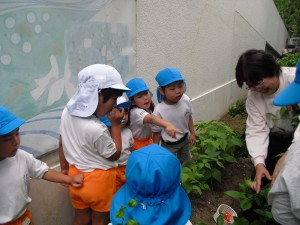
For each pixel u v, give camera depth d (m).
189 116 3.00
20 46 1.76
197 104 4.46
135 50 2.81
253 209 2.24
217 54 5.38
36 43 1.85
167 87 2.62
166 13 3.34
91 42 2.25
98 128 1.74
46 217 2.12
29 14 1.78
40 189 2.04
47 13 1.88
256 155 2.07
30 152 1.92
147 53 3.06
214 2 4.86
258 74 1.91
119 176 2.21
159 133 2.73
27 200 1.66
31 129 1.90
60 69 2.03
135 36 2.77
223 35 5.60
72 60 2.11
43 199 2.07
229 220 2.35
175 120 2.78
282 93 1.40
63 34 2.01
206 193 3.10
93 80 1.70
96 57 2.32
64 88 2.08
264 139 2.17
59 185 2.18
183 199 1.45
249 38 8.22
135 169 1.38
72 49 2.10
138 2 2.79
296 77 1.38
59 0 1.95
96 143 1.76
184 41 3.90
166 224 1.31
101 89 1.70
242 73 1.96
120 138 1.88
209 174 2.98
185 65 4.02
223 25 5.53
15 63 1.75
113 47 2.49
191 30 4.07
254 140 2.17
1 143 1.43
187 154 3.10
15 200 1.58
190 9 3.95
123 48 2.62
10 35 1.70
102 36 2.35
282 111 2.09
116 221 1.40
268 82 1.94
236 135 3.58
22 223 1.66
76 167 1.87
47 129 2.01
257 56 1.91
